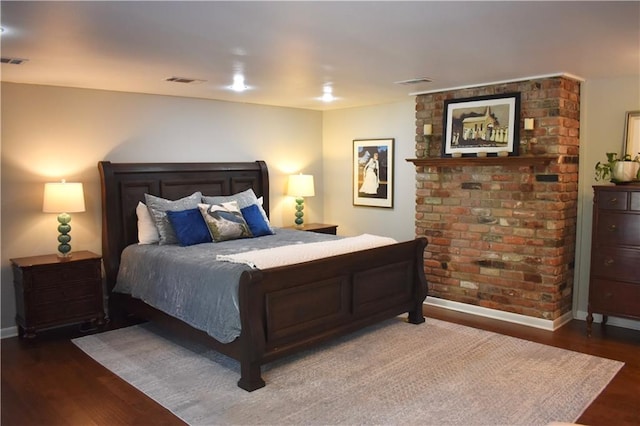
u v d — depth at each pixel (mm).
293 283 3521
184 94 5238
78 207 4383
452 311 5035
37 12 2439
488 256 4816
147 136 5172
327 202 6938
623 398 3102
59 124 4598
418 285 4586
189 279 3766
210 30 2791
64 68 3801
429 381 3350
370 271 4141
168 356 3887
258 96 5457
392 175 6148
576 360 3705
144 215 4832
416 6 2393
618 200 4027
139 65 3729
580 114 4613
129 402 3123
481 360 3711
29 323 4164
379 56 3500
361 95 5434
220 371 3582
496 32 2877
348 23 2676
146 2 2301
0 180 4316
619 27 2783
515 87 4539
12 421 2904
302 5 2371
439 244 5188
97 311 4531
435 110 5141
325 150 6918
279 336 3445
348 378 3414
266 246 4527
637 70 4086
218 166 5629
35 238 4527
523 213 4562
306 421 2842
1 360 3844
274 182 6383
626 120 4371
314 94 5340
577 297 4758
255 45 3145
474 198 4883
